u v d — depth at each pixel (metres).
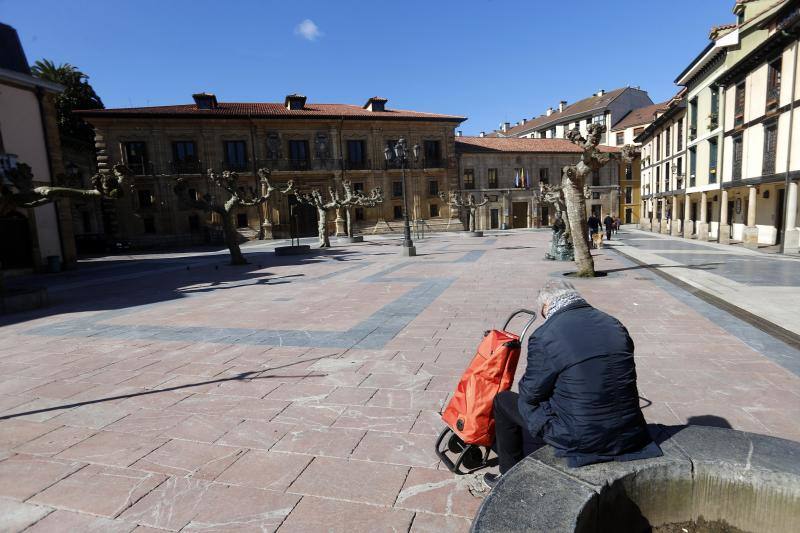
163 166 36.66
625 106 56.94
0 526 2.52
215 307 9.16
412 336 6.18
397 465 3.01
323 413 3.85
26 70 20.08
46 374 5.23
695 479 1.94
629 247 20.17
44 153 20.39
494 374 2.68
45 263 19.66
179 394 4.42
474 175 46.91
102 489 2.86
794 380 4.17
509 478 1.90
